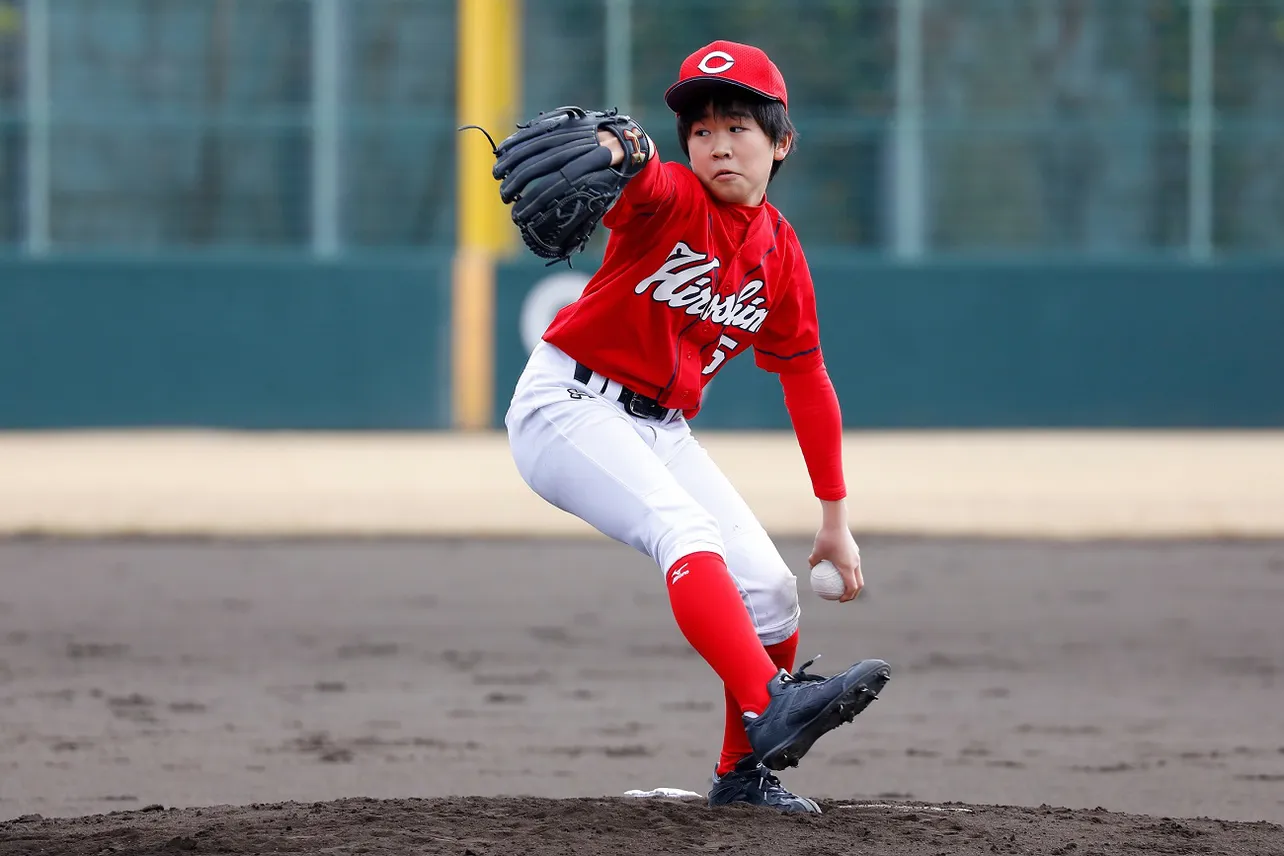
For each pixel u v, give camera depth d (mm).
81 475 52375
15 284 62406
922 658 27609
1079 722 22500
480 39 66375
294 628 30203
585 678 25656
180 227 67062
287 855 11828
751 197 13078
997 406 65375
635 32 67000
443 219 67375
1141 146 68625
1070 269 65250
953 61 68500
